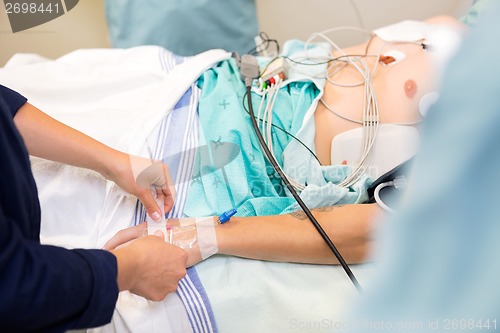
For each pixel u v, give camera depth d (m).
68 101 0.93
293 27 1.54
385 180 0.75
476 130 0.34
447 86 0.37
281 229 0.72
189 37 1.29
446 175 0.36
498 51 0.34
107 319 0.50
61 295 0.43
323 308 0.67
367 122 0.88
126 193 0.75
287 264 0.74
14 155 0.49
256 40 1.34
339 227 0.71
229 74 0.96
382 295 0.44
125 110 0.89
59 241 0.72
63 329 0.47
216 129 0.84
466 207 0.36
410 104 0.85
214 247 0.71
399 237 0.42
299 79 0.93
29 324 0.42
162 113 0.84
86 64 1.01
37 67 0.98
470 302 0.37
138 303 0.67
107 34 1.47
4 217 0.41
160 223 0.73
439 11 1.42
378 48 0.99
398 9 1.45
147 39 1.28
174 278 0.64
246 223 0.74
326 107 0.93
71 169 0.77
